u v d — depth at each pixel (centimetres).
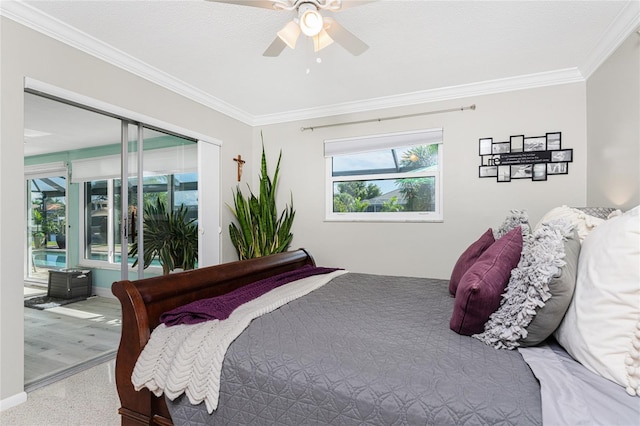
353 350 114
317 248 403
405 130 359
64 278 246
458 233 338
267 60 272
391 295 191
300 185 412
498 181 321
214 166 368
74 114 240
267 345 118
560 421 75
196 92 335
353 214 389
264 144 431
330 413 97
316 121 403
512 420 80
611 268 94
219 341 121
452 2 198
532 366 98
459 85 326
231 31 229
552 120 303
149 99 288
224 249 385
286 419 103
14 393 190
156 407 131
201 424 114
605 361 89
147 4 198
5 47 192
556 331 115
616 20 215
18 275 195
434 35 235
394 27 224
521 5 201
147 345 129
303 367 106
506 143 319
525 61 276
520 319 111
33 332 233
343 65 282
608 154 248
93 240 262
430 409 86
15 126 196
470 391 88
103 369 232
